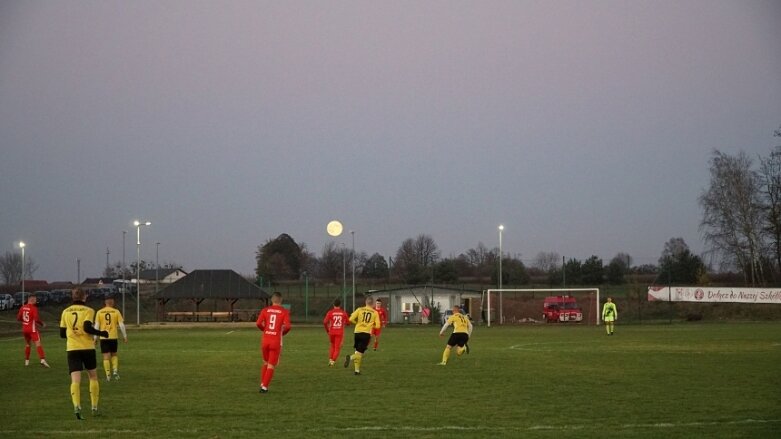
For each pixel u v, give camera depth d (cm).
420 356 3125
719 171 8400
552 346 3731
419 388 2056
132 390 2044
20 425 1522
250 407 1730
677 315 7338
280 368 2623
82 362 1619
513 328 6006
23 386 2158
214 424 1519
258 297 7375
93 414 1633
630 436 1396
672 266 8931
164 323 6875
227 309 9481
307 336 4888
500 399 1847
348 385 2130
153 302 9319
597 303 6675
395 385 2123
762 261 8306
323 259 12031
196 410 1689
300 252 13138
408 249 11700
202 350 3566
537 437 1388
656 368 2583
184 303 9638
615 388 2048
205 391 2012
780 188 8156
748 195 8281
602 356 3097
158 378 2334
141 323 6950
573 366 2664
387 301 7425
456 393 1955
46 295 9088
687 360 2895
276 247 12925
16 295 8662
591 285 9319
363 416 1605
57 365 2833
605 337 4531
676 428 1470
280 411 1670
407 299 7394
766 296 7106
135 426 1502
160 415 1627
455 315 2742
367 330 2430
